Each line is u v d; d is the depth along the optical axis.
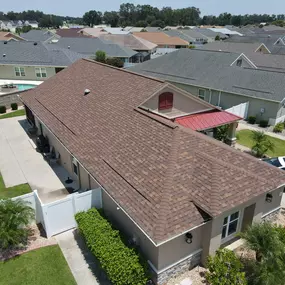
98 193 14.42
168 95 19.47
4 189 17.95
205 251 11.78
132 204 11.09
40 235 14.02
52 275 11.77
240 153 14.27
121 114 17.45
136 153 13.70
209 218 10.58
